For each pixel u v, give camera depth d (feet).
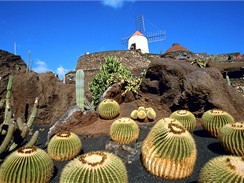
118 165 13.48
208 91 27.53
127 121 22.30
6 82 37.22
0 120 31.01
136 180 15.19
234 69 60.70
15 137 20.30
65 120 26.94
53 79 39.60
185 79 29.94
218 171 11.99
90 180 12.36
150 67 34.47
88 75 83.30
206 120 23.62
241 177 11.21
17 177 14.47
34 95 36.83
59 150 19.31
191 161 15.07
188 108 29.35
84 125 28.22
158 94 33.83
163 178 15.16
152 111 29.07
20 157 15.03
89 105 34.53
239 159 12.57
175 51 80.74
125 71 42.04
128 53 92.12
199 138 23.12
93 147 22.44
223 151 19.51
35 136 20.66
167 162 14.87
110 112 30.14
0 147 18.34
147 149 15.92
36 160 15.23
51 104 37.78
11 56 55.77
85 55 94.43
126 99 36.42
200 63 34.47
